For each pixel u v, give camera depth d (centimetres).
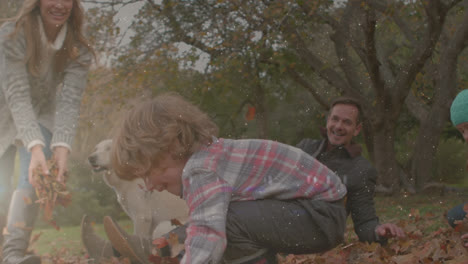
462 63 1062
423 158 981
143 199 318
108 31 770
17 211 228
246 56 805
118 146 152
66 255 300
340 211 160
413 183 987
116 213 665
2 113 242
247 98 916
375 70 864
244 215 152
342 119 251
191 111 155
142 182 319
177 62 794
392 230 217
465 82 955
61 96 253
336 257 237
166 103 154
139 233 319
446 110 961
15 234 225
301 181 159
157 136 146
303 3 777
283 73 941
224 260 156
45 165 229
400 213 503
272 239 154
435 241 231
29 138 230
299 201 157
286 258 254
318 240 157
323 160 251
